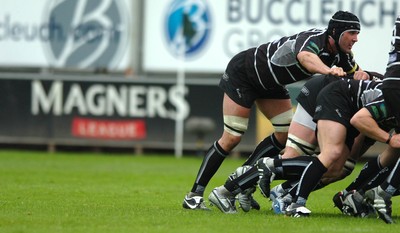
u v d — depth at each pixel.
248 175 31.39
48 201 35.66
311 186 30.23
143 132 71.56
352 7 68.50
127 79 71.50
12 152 73.00
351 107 29.75
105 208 33.03
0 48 73.19
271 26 69.94
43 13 72.75
